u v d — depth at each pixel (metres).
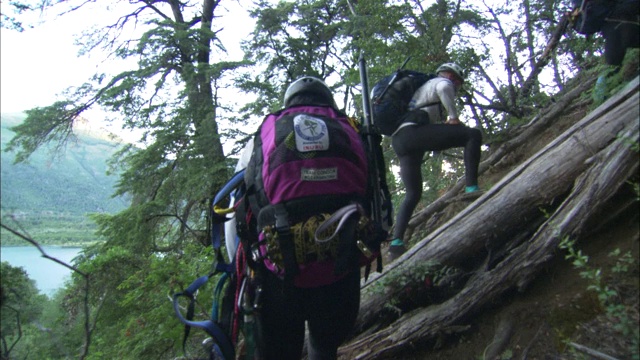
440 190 5.84
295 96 2.50
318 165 2.11
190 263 4.50
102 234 14.57
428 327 3.08
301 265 2.10
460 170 5.73
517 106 5.48
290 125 2.20
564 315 2.55
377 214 2.36
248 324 2.32
